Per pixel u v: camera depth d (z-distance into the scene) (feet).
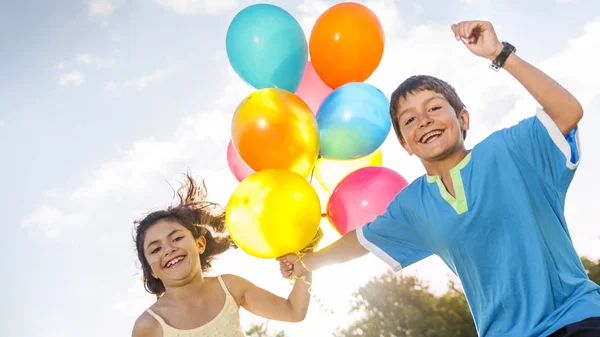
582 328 5.56
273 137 7.61
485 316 6.32
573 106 5.91
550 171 6.20
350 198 8.09
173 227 8.21
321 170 8.94
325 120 8.34
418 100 6.61
